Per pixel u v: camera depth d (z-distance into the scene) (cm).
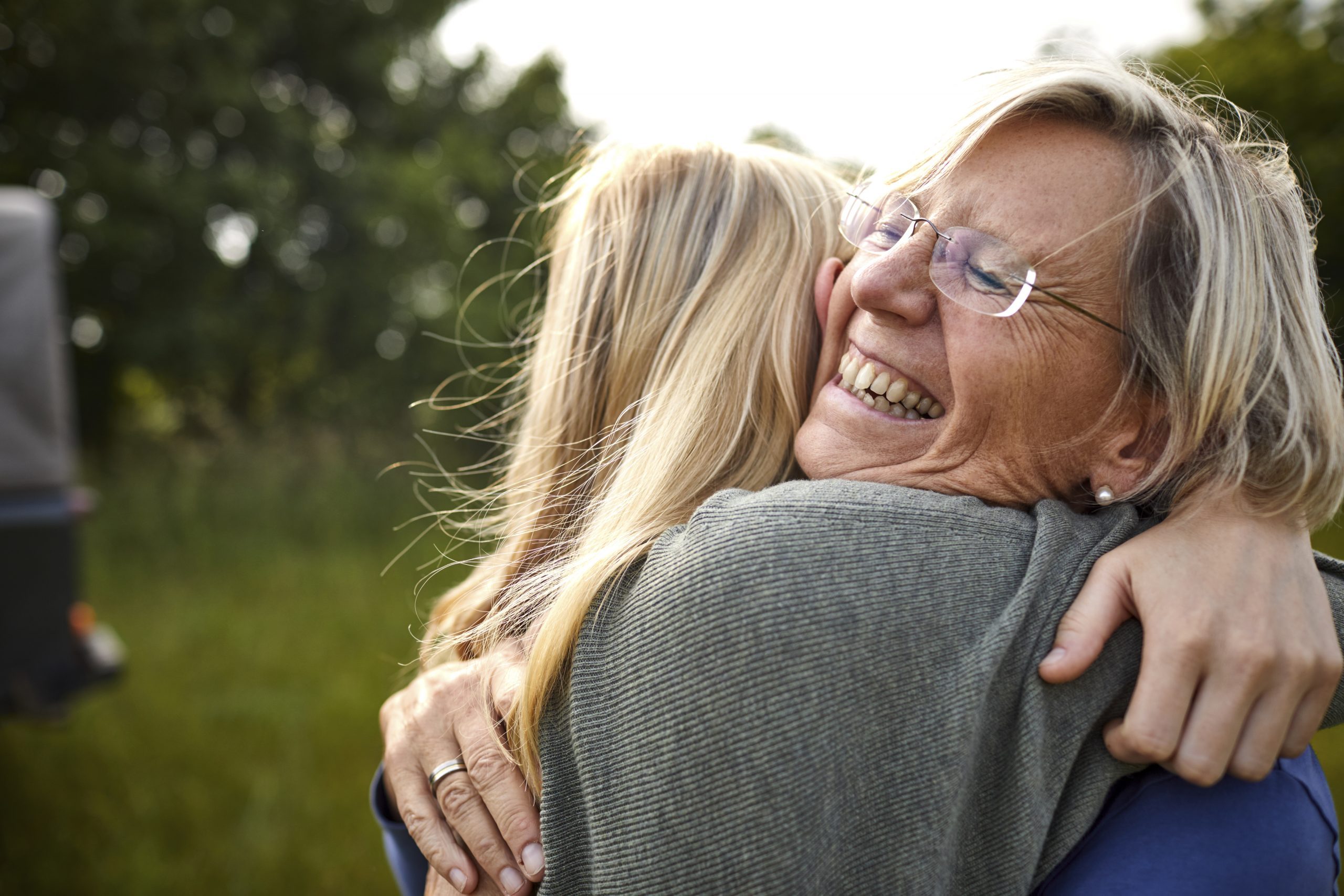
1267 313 81
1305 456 79
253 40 1148
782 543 75
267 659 509
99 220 1031
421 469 905
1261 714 73
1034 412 82
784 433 105
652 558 82
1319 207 97
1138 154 80
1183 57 529
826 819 69
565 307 125
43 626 353
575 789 83
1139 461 84
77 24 1012
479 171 1252
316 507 812
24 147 1045
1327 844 78
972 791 73
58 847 334
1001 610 75
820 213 116
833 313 98
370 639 532
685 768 72
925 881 70
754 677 71
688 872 71
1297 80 1278
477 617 118
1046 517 81
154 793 369
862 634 71
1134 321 79
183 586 652
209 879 310
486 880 94
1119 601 76
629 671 78
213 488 837
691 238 115
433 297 1207
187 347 1078
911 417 91
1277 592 75
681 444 101
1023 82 82
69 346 1107
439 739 103
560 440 121
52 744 415
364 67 1259
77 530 364
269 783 369
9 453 353
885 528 77
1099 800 75
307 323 1136
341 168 1225
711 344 106
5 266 365
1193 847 73
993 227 81
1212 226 79
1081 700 74
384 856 320
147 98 1109
